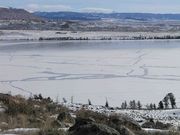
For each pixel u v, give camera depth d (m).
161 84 95.19
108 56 181.12
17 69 127.19
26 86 88.88
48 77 107.94
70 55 189.25
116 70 126.25
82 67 136.00
